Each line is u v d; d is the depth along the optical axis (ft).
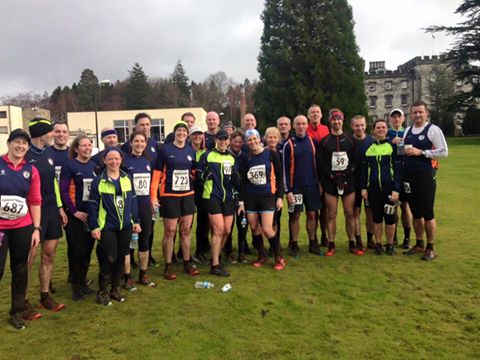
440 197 37.09
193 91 321.11
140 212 16.89
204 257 21.24
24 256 13.57
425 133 19.30
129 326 13.39
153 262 20.58
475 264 18.56
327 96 106.73
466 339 11.97
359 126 21.61
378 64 251.39
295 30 110.83
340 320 13.41
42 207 14.78
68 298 16.11
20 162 13.35
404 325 12.92
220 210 18.43
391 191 20.08
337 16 110.93
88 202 15.02
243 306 14.76
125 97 290.97
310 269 18.76
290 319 13.58
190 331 12.93
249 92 300.81
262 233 19.95
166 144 18.15
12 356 11.63
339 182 20.10
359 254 20.80
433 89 215.31
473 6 128.77
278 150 21.35
